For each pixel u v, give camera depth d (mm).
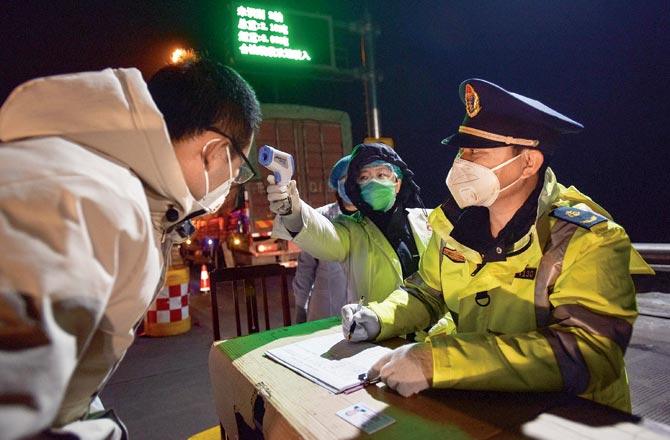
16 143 598
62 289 494
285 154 1680
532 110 979
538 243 1014
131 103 700
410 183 2232
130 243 616
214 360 1422
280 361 1215
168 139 724
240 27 10141
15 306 463
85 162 610
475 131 1048
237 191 9797
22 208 499
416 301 1411
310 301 2506
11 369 456
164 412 3000
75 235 522
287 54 10453
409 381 931
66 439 641
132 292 660
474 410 856
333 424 835
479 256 1115
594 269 925
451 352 938
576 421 785
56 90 669
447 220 1201
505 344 923
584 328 898
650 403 2361
